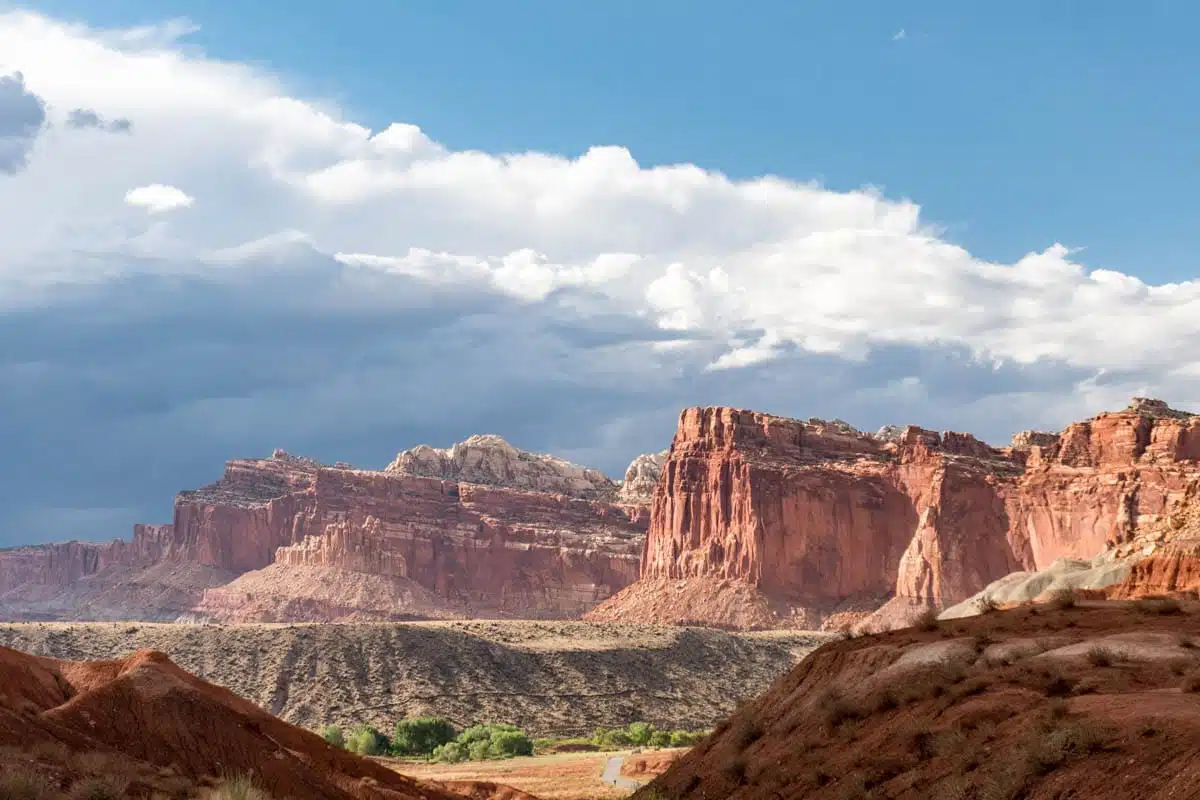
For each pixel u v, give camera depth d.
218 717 55.62
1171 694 36.88
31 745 46.41
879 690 46.97
